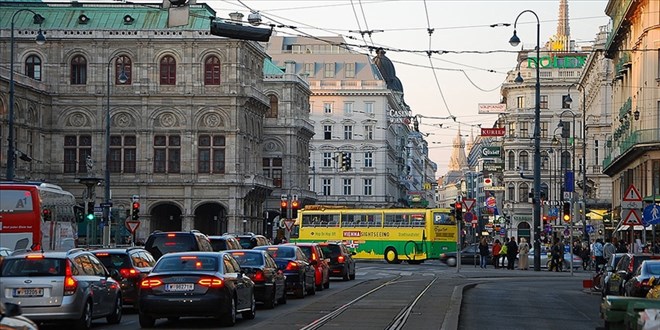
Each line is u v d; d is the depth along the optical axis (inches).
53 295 975.0
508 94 5644.7
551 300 1579.7
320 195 5984.3
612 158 3085.6
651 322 547.5
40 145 3976.4
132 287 1258.6
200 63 4077.3
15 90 3710.6
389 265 3198.8
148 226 4060.0
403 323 1043.3
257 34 1223.5
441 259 3230.8
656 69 2532.0
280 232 3516.2
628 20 2797.7
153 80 4069.9
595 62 4426.7
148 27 4084.6
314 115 6028.5
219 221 4195.4
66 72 4050.2
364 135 6013.8
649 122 2544.3
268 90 5000.0
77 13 4138.8
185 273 1034.7
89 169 3590.1
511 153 5561.0
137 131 4062.5
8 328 494.9
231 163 4079.7
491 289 1836.9
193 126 4077.3
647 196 2554.1
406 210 3253.0
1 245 1657.2
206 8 4168.3
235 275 1090.7
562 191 4005.9
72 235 2014.0
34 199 1673.2
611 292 1438.2
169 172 4077.3
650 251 2095.2
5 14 4111.7
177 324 1098.7
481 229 4697.3
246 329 993.5
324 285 1817.2
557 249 2864.2
